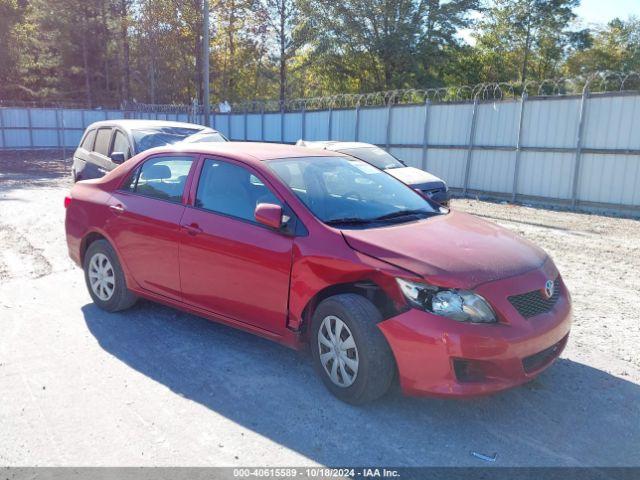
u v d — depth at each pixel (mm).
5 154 31781
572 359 4613
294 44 46125
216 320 4621
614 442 3422
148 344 4812
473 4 41156
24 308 5691
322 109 21672
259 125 25609
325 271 3811
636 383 4191
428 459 3223
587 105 13461
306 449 3299
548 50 49469
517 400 3918
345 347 3732
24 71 50875
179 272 4766
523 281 3643
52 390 3959
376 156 13258
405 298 3510
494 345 3359
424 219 4449
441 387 3410
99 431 3453
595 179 13516
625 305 6082
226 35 50969
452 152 16891
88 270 5660
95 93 52219
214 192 4664
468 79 47250
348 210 4316
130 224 5129
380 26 42188
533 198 14875
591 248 9102
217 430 3482
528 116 14734
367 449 3311
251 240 4219
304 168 4645
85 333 5035
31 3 51781
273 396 3922
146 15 46438
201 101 47906
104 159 10453
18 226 10141
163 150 5258
